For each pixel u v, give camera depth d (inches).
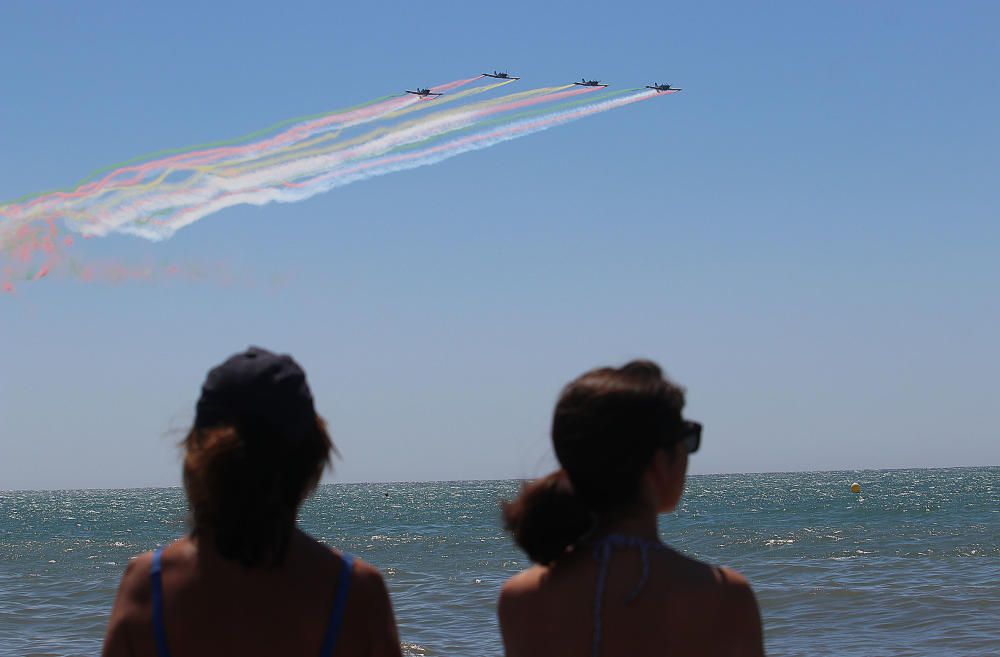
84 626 1061.1
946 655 837.8
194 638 170.2
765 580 1353.3
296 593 172.7
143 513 5329.7
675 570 167.0
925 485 7101.4
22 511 6136.8
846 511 3344.0
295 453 171.3
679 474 174.1
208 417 169.8
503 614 178.9
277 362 173.2
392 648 179.8
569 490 170.4
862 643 905.5
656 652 163.3
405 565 1768.0
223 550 167.6
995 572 1369.3
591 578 167.6
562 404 170.6
